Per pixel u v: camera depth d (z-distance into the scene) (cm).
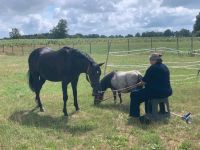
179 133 847
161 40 7369
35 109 1137
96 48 5616
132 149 727
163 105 1005
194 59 3141
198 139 805
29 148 730
